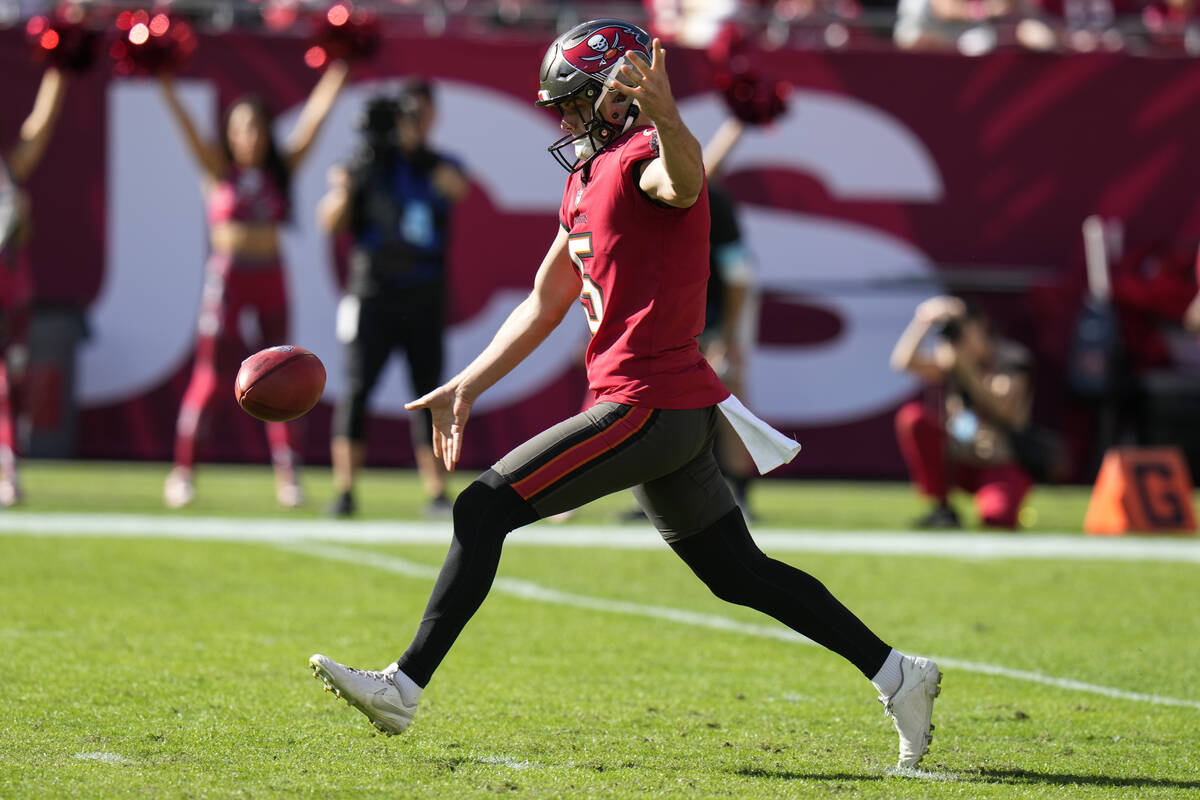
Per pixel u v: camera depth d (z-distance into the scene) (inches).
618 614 919.7
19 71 1761.8
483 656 781.3
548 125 1817.2
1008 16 1964.8
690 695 700.0
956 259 1854.1
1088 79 1857.8
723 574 559.8
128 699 649.6
